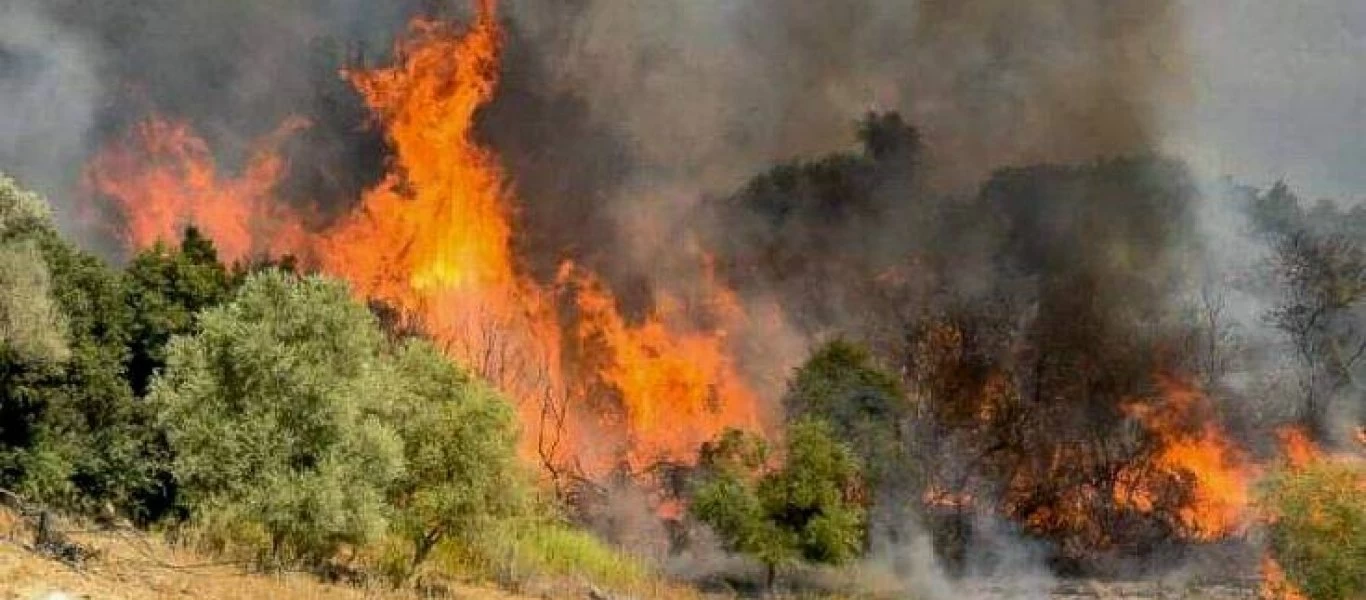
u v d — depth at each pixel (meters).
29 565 16.75
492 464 24.81
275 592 19.17
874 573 37.09
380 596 21.16
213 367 21.55
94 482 22.73
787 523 33.53
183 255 26.97
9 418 21.80
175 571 19.23
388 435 22.19
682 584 32.91
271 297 22.28
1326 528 25.67
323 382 21.53
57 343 21.44
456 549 26.91
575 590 27.91
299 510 20.64
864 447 39.41
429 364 25.30
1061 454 50.44
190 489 21.67
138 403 23.67
